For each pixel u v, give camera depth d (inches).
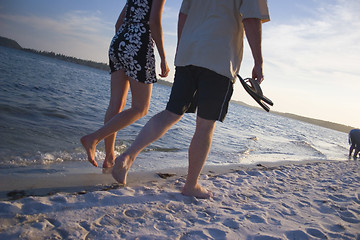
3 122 157.9
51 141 139.9
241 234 60.2
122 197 72.1
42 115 208.1
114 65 89.4
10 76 429.4
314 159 263.4
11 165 92.7
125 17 87.0
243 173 132.4
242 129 487.8
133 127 245.6
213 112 72.9
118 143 165.3
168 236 54.3
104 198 69.7
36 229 49.9
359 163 264.7
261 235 60.5
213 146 223.9
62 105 282.0
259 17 67.2
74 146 139.0
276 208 81.7
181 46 76.0
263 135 457.1
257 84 66.9
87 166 104.7
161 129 76.6
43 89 377.1
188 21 77.1
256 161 186.5
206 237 56.2
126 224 57.6
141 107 85.9
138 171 108.2
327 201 95.7
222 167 144.6
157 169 117.2
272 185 113.1
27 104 235.5
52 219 55.0
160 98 933.2
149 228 57.1
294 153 288.8
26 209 57.9
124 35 83.7
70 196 68.0
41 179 82.0
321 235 65.1
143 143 76.1
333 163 225.6
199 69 73.4
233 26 72.5
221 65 70.3
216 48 70.3
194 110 83.0
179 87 76.5
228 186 101.3
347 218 80.4
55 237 48.1
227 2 71.8
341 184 132.3
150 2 83.7
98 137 79.7
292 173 148.5
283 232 63.8
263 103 68.4
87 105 329.7
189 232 57.5
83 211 60.7
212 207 75.2
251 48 70.3
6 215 53.6
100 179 90.4
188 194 81.6
